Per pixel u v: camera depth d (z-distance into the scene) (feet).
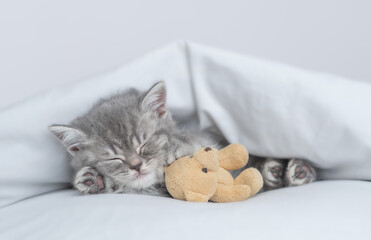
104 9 2.20
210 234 1.06
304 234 1.06
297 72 1.44
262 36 2.32
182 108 1.57
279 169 1.55
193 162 1.30
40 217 1.22
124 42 2.24
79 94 1.52
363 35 2.34
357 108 1.39
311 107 1.41
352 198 1.20
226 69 1.47
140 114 1.48
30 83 2.23
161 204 1.18
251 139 1.53
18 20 2.17
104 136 1.44
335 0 2.30
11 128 1.46
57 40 2.20
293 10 2.30
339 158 1.42
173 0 2.23
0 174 1.46
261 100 1.45
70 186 1.59
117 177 1.43
